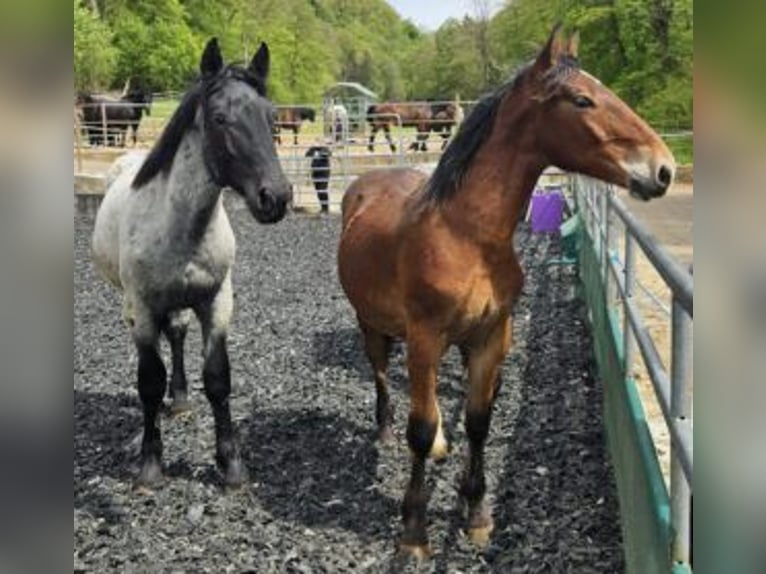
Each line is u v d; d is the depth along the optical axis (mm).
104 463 5230
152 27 40656
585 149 3436
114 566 3932
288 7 74000
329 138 24234
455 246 3664
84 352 8047
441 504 4465
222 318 4848
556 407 5898
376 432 5594
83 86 35250
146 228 4625
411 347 3838
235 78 4391
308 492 4695
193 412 6105
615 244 6059
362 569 3865
